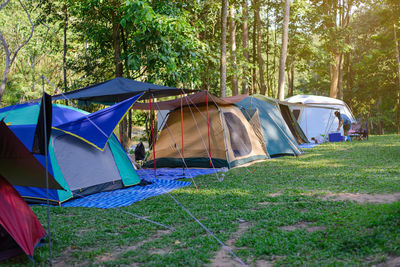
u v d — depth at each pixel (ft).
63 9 60.95
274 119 46.11
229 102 37.96
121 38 54.75
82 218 18.99
